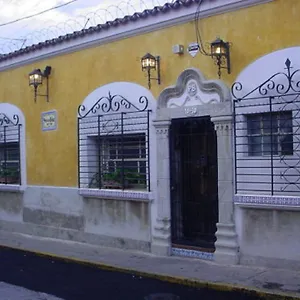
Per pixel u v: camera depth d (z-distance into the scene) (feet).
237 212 26.94
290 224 24.94
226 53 27.12
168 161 29.99
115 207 32.94
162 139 30.09
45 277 27.20
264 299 22.02
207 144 29.12
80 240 35.35
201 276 25.23
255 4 26.13
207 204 29.19
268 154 26.17
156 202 30.58
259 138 26.50
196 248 29.04
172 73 29.78
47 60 37.96
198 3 28.12
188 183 30.07
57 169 37.22
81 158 35.19
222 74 27.48
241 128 26.71
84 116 34.76
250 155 26.73
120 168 33.22
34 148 39.22
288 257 25.04
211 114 27.68
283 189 25.26
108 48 33.42
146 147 31.17
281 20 25.25
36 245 35.42
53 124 37.50
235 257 26.84
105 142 34.24
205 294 23.13
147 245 31.09
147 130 30.89
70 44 35.63
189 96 28.86
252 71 26.27
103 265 28.76
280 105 25.21
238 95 26.76
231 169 27.09
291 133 25.14
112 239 33.14
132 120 31.91
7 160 42.47
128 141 32.94
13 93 41.14
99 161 33.81
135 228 31.78
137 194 31.17
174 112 29.37
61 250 33.30
